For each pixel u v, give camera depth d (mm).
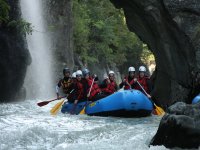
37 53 29281
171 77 17625
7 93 22562
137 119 14727
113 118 14914
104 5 50719
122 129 10969
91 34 44531
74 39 39156
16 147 8898
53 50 31094
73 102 17094
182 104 8086
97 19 45781
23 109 18234
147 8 17062
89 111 16016
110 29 45500
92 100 17047
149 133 9859
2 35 21812
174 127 7754
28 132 10016
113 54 51312
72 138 9789
